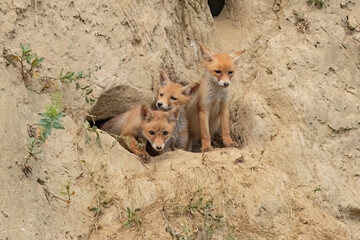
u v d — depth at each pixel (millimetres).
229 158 11281
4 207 8125
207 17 14164
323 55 13688
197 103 12961
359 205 12016
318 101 12875
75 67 10711
